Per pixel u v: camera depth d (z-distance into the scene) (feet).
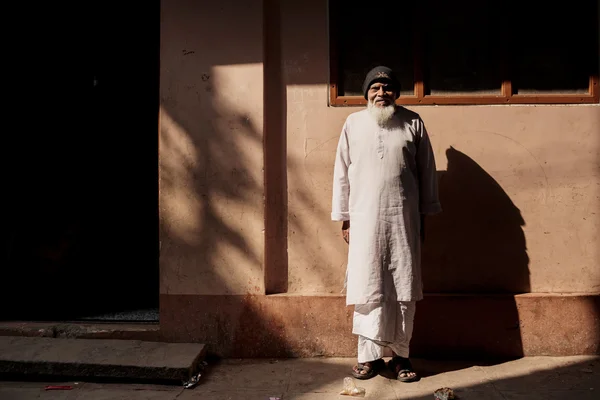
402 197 10.80
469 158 12.26
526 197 12.21
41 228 14.06
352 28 12.44
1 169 13.96
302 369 11.62
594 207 12.16
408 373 10.93
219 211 12.24
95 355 11.44
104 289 14.12
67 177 14.14
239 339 12.28
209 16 12.21
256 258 12.19
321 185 12.37
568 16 12.26
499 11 12.28
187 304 12.32
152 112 14.12
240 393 10.54
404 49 12.42
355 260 10.87
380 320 10.68
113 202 14.21
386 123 10.87
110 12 14.02
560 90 12.30
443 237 12.31
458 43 12.36
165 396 10.48
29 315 13.47
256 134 12.14
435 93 12.39
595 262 12.17
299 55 12.36
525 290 12.24
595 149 12.14
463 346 12.11
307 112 12.36
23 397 10.48
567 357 11.97
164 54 12.26
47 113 14.08
